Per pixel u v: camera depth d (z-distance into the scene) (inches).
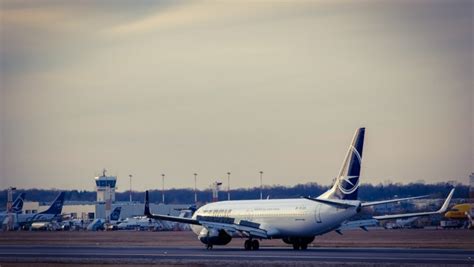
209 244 4566.9
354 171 4077.3
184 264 3238.2
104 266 3267.7
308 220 4227.4
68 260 3622.0
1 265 3403.1
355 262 3127.5
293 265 3036.4
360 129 4084.6
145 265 3262.8
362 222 4525.1
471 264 2955.2
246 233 4409.5
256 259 3474.4
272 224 4399.6
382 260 3235.7
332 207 4138.8
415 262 3088.1
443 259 3265.3
